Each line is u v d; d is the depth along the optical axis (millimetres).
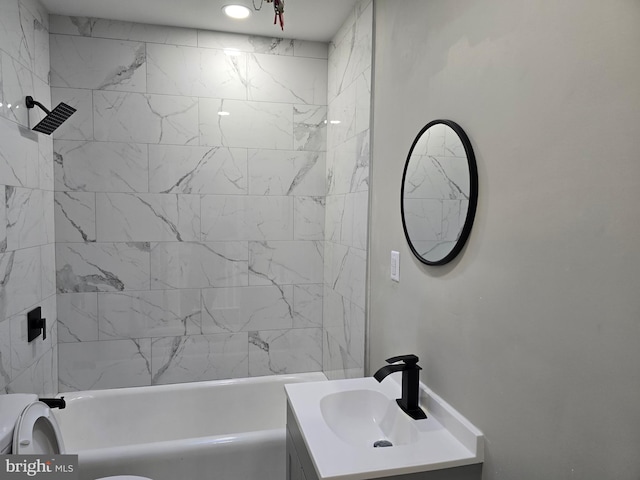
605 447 833
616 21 794
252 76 2703
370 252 2088
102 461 1771
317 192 2852
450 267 1383
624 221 785
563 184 923
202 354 2752
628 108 773
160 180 2607
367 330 2127
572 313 905
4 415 1450
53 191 2449
